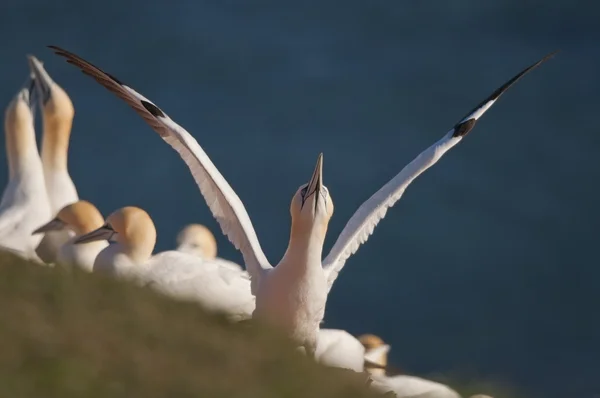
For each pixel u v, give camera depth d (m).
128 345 10.48
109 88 15.92
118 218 17.25
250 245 15.14
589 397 34.03
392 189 15.73
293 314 14.45
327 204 14.43
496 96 16.55
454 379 16.41
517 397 15.82
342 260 15.58
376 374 17.28
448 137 16.05
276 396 10.55
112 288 12.20
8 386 9.05
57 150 22.38
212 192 15.42
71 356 9.75
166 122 15.34
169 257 16.97
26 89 21.52
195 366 10.56
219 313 13.40
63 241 19.95
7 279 11.45
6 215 20.20
